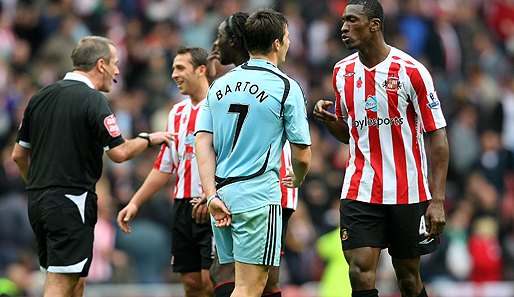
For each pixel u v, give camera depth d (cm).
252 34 1847
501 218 4934
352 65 2073
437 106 2011
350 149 2091
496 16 6906
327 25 5666
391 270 3906
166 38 5259
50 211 2122
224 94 1828
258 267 1814
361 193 2044
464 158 5241
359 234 2036
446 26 6103
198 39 5347
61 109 2153
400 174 2031
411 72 2003
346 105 2078
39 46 5181
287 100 1805
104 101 2167
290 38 5494
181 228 2372
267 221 1802
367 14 1989
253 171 1797
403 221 2041
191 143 2344
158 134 2250
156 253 3938
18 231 3866
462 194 5097
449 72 5978
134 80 5091
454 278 4384
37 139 2177
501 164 5300
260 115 1797
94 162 2186
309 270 4062
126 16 5484
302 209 4128
